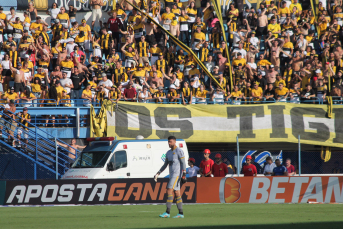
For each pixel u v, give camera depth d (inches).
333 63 2069.4
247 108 1822.1
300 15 2229.3
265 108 1827.0
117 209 1020.5
